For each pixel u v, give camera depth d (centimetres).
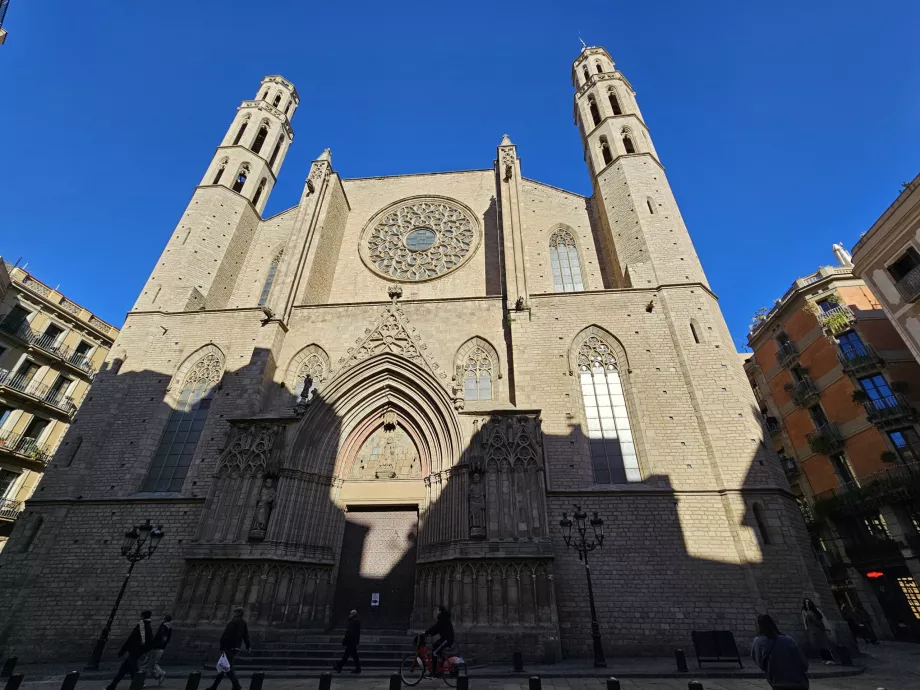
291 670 1639
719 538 1981
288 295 2898
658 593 1905
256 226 3881
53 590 2094
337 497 2352
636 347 2530
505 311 2769
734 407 2250
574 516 1889
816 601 1809
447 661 1430
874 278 2453
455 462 2219
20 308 4081
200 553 2038
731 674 1473
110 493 2342
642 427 2294
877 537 3027
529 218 3616
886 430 3075
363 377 2539
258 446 2295
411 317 2812
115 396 2642
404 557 2245
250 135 4119
